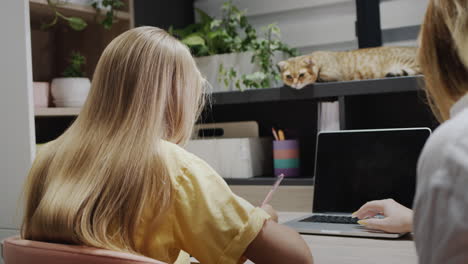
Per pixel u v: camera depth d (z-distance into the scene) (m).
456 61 0.45
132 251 0.74
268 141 2.39
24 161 1.81
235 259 0.75
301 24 2.55
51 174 0.83
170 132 0.89
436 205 0.37
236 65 2.30
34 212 0.84
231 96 2.20
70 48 2.43
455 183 0.36
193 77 0.91
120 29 2.32
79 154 0.81
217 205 0.77
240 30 2.68
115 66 0.85
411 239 1.02
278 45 2.34
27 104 1.80
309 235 1.12
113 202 0.75
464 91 0.45
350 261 0.87
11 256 0.73
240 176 2.22
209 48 2.41
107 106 0.83
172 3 2.65
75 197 0.75
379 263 0.85
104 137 0.81
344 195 1.40
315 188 1.45
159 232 0.77
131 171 0.77
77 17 2.24
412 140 1.34
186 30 2.52
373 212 1.13
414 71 1.93
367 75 2.02
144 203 0.76
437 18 0.46
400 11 2.33
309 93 2.04
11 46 1.83
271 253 0.77
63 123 2.39
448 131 0.39
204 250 0.76
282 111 2.43
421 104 2.16
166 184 0.76
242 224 0.76
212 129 2.56
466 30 0.43
